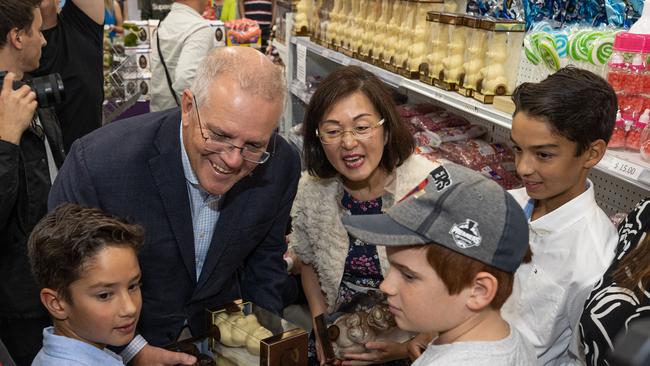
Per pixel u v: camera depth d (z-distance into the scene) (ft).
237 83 4.61
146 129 5.46
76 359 4.80
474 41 7.80
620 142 5.71
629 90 5.63
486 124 9.71
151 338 5.91
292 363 5.06
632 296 3.78
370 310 6.48
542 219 5.16
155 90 14.26
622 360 1.34
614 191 7.22
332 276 6.84
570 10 7.72
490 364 3.59
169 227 5.51
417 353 5.98
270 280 6.57
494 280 3.56
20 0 7.36
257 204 5.90
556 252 5.08
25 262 7.04
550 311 5.09
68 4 10.18
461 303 3.67
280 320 5.35
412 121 9.93
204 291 5.92
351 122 6.05
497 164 8.71
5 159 6.46
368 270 6.71
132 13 23.44
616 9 6.88
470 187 3.68
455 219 3.60
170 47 13.71
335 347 6.46
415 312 3.79
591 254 4.89
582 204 5.03
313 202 6.94
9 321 7.19
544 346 5.16
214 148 4.75
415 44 9.05
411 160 6.57
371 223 3.87
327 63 14.08
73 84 10.09
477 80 7.75
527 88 4.93
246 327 5.20
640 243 3.95
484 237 3.56
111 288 4.75
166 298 5.80
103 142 5.40
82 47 10.23
